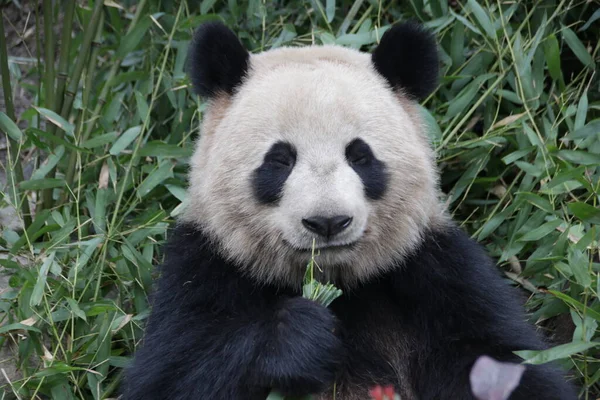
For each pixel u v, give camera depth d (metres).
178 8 13.02
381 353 9.04
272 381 7.93
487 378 6.40
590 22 11.57
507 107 11.91
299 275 8.87
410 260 8.95
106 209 11.44
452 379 8.62
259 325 8.20
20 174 11.48
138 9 12.30
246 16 12.90
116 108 11.77
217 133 8.85
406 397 8.96
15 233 10.94
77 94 12.64
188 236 9.08
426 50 9.16
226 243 8.72
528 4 12.30
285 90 8.39
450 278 8.88
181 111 12.10
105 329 9.83
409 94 9.26
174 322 8.63
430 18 12.41
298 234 8.08
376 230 8.60
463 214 11.77
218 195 8.63
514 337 8.69
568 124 10.88
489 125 11.70
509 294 9.21
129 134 10.79
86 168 11.49
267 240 8.55
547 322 10.82
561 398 8.41
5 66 11.45
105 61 13.02
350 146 8.27
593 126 10.41
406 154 8.61
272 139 8.30
